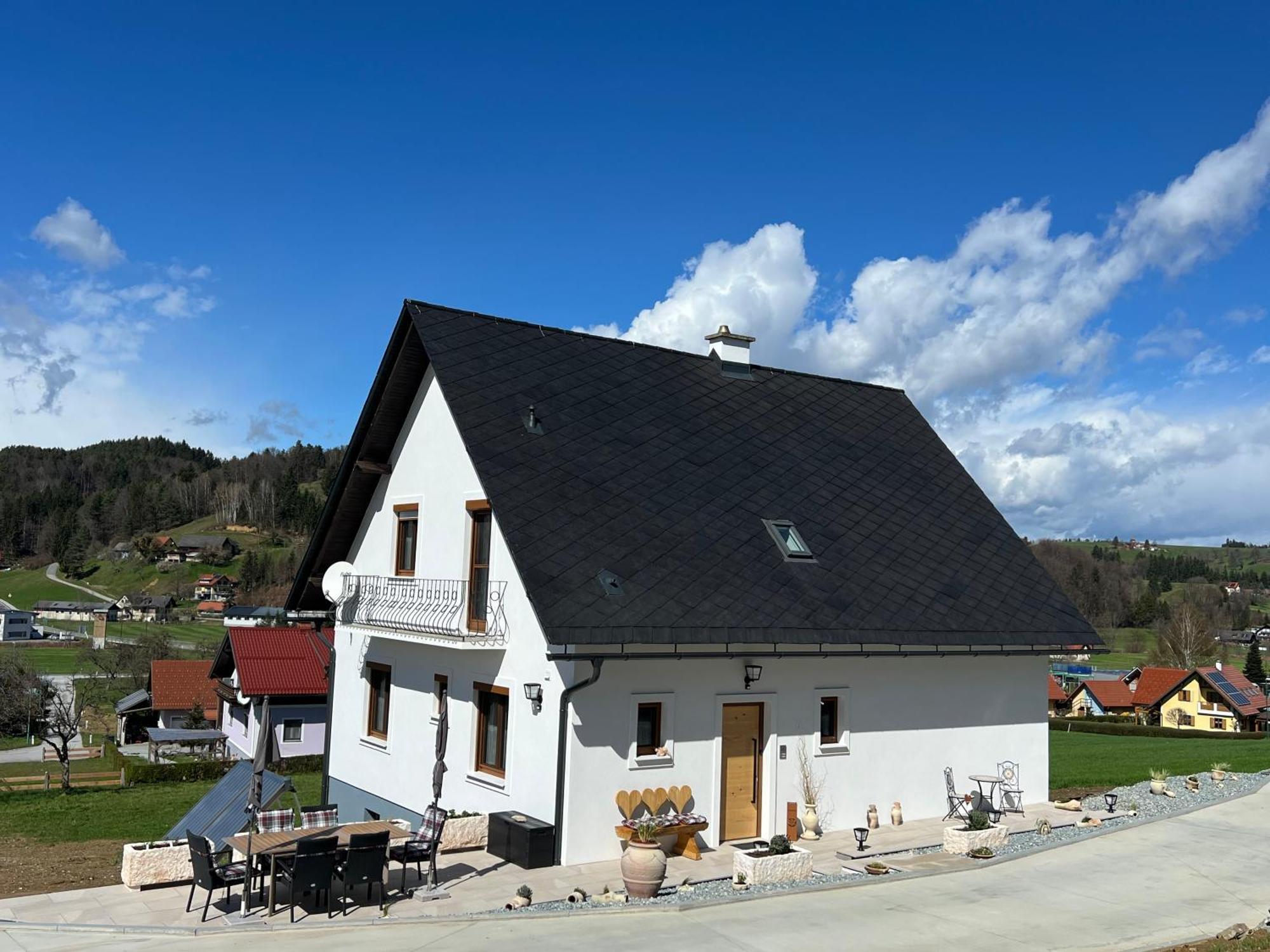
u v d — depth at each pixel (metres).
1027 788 20.62
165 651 72.56
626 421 20.05
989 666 20.27
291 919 12.52
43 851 20.83
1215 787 22.38
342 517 22.52
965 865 15.12
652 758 15.72
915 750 19.03
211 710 55.00
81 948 11.51
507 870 14.65
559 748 14.95
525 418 18.41
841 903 13.08
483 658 17.20
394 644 20.31
